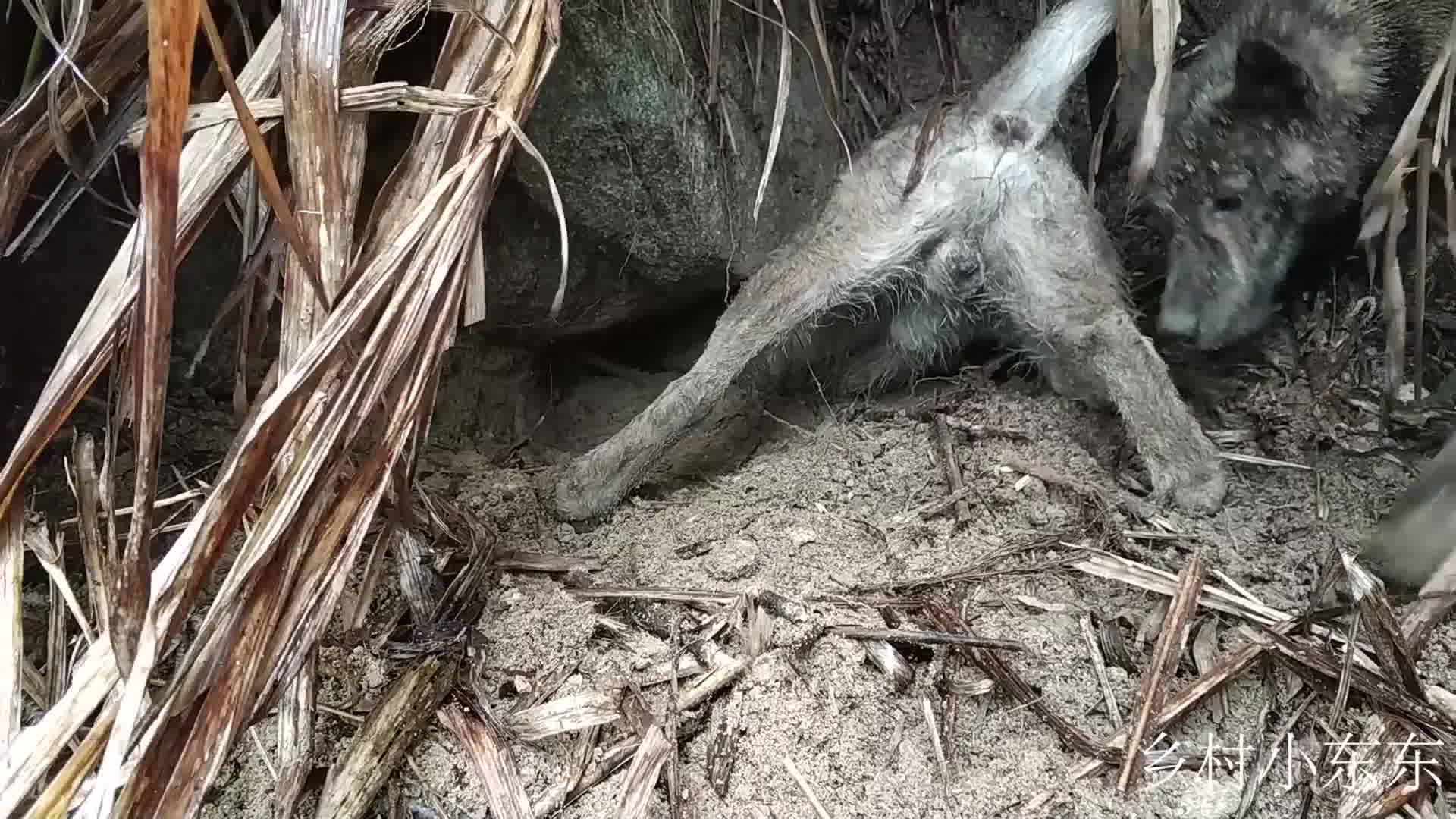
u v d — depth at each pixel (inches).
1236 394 40.5
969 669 31.1
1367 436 38.1
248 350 34.6
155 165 23.2
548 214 41.5
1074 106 43.2
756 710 30.2
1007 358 42.3
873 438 39.7
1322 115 37.5
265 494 29.8
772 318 37.8
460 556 34.5
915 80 45.7
